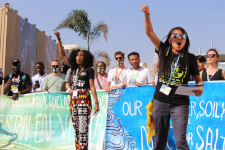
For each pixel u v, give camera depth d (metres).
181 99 3.04
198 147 3.96
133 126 4.46
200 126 3.98
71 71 4.47
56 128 5.20
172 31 3.16
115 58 5.70
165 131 3.16
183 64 3.07
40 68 7.13
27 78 5.88
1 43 11.87
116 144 4.53
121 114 4.59
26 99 5.53
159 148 3.20
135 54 5.21
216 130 3.88
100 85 6.38
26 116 5.47
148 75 5.15
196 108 4.04
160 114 3.12
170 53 3.18
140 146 4.36
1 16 12.02
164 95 3.10
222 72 4.70
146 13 3.09
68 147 5.07
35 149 5.24
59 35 4.97
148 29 3.17
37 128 5.29
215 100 3.93
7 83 5.77
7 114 5.65
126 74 5.58
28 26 14.45
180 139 2.96
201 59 5.47
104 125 4.86
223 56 11.57
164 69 3.14
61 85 5.87
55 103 5.26
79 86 4.20
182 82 3.05
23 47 13.73
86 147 4.04
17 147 5.45
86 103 4.12
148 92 4.42
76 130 4.20
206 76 4.82
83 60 4.32
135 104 4.50
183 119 2.99
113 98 4.70
